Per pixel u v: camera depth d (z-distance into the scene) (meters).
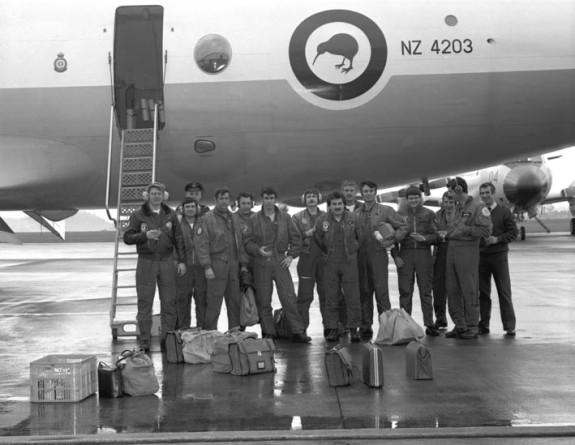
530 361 6.82
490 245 8.40
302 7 11.05
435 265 9.07
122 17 11.16
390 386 5.89
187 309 8.61
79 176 11.76
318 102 10.87
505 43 10.76
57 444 4.50
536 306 11.16
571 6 10.95
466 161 11.62
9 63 11.13
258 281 8.26
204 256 7.80
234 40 10.88
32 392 5.53
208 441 4.54
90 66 11.12
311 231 8.31
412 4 10.95
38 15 11.30
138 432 4.73
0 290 15.30
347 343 8.10
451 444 4.41
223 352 6.53
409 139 11.14
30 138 11.37
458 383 5.95
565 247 32.16
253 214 8.26
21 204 12.84
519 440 4.47
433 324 8.54
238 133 11.10
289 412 5.15
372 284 8.65
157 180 11.81
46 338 8.63
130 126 11.01
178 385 6.05
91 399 5.63
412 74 10.75
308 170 11.55
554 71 10.77
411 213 8.59
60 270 22.45
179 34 10.98
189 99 10.91
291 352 7.53
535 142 11.34
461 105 10.88
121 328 8.68
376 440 4.51
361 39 10.75
